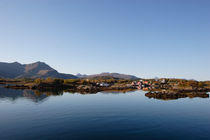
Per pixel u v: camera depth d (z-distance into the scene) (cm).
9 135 2147
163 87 14588
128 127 2555
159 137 2130
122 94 8694
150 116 3372
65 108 4191
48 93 8569
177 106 4772
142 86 15838
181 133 2298
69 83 17512
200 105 5016
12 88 11569
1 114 3416
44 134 2191
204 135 2225
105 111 3847
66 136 2123
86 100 5928
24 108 4125
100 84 17162
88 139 2025
